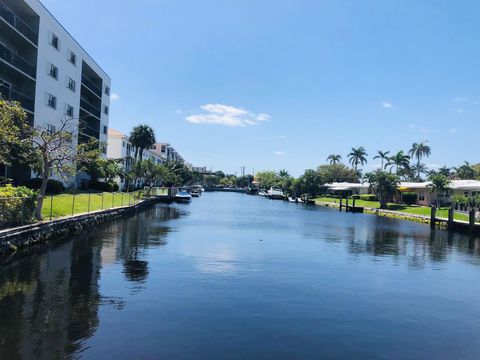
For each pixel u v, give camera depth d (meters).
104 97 62.16
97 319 9.88
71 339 8.62
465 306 12.62
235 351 8.45
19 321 9.48
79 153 26.06
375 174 68.56
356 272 16.98
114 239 23.06
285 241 25.91
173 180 91.06
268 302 12.02
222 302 11.77
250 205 72.62
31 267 14.94
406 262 20.14
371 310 11.75
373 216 56.22
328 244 25.41
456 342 9.58
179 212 47.81
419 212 55.81
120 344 8.48
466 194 58.16
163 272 15.17
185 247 21.31
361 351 8.81
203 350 8.42
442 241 29.83
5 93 34.44
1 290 11.90
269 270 16.53
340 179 116.88
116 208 35.56
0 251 16.19
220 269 16.25
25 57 38.41
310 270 16.94
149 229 28.86
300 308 11.60
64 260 16.41
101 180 58.19
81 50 50.56
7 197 17.89
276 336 9.38
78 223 25.66
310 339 9.32
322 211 62.53
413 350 9.01
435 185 57.31
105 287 12.71
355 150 119.44
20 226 18.36
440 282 15.88
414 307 12.29
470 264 20.41
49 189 36.91
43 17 39.59
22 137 23.77
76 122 47.09
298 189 96.00
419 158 112.94
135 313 10.44
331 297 12.91
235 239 25.69
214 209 57.19
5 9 34.00
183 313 10.65
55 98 42.91
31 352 7.91
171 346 8.52
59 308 10.52
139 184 83.38
